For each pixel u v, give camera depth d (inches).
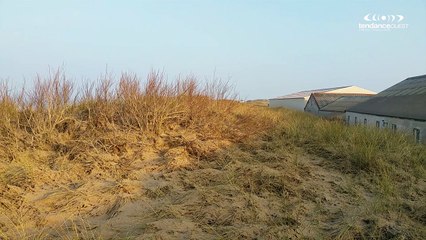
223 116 369.4
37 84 298.5
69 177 227.9
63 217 180.5
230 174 236.5
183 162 260.7
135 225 175.3
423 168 278.1
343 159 294.0
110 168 244.7
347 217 185.3
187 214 185.3
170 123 328.2
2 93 302.4
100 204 195.8
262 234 165.0
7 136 266.1
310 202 208.7
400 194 225.9
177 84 363.3
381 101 812.0
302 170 262.2
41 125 281.3
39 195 202.5
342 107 1187.9
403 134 406.6
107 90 325.1
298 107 1795.0
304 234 166.7
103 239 159.3
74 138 282.5
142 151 275.3
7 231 163.6
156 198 207.3
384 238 163.0
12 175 215.9
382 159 285.7
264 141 337.1
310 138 356.2
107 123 303.1
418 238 161.9
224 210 186.9
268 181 230.8
